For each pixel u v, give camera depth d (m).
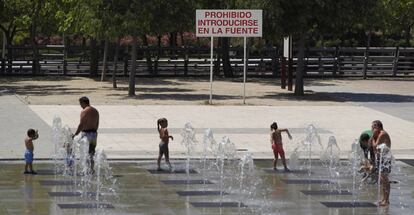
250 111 36.19
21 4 60.72
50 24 62.25
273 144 22.55
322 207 17.80
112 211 17.00
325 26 43.56
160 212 16.98
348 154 25.11
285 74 49.53
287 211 17.33
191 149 25.53
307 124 31.83
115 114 34.28
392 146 26.78
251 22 39.22
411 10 67.06
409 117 34.78
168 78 58.62
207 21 39.09
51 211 16.91
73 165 21.56
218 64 60.50
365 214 17.17
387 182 18.16
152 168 22.36
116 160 23.45
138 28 41.56
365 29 59.69
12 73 59.06
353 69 61.50
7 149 24.81
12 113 34.09
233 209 17.41
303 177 21.50
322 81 57.00
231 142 26.91
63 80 55.28
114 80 48.62
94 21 41.94
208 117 33.75
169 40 78.12
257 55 64.50
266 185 20.30
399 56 62.09
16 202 17.73
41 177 20.77
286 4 42.66
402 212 17.39
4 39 64.75
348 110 37.22
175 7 42.00
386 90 49.44
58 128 25.23
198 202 18.08
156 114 34.56
